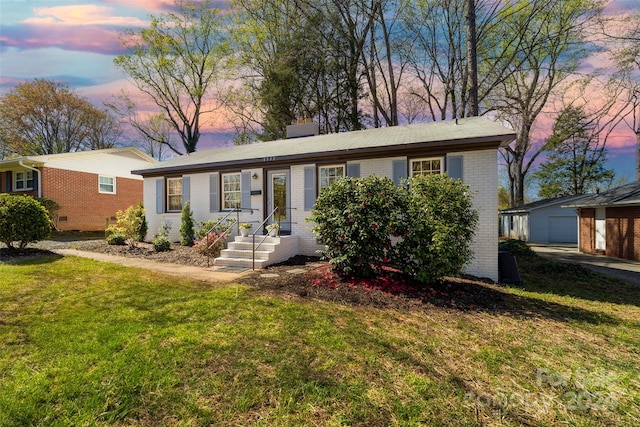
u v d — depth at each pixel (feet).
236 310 14.01
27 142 82.43
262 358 9.87
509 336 12.35
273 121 61.98
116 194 58.80
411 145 23.93
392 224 17.62
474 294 17.78
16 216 25.23
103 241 37.52
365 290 17.33
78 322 12.33
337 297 16.25
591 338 12.53
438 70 69.82
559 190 86.22
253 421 7.20
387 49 65.46
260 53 68.74
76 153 51.67
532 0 53.62
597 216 47.83
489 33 60.08
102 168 56.29
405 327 12.81
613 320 14.90
